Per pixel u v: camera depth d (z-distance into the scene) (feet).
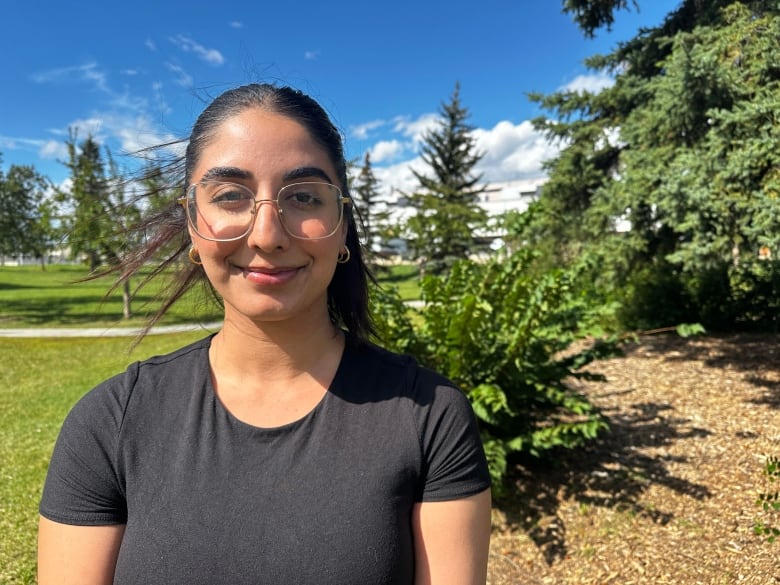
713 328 27.76
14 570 10.14
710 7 21.66
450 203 84.79
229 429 3.15
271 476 3.01
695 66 17.01
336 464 3.04
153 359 3.56
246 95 3.29
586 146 27.37
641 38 25.40
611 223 24.88
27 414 20.35
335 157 3.43
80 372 28.07
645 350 24.84
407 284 82.84
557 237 28.17
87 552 3.05
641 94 24.11
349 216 3.64
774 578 8.86
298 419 3.18
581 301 13.43
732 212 16.76
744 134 16.20
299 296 3.19
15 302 70.03
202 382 3.34
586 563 9.95
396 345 11.62
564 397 12.00
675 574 9.34
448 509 3.16
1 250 67.72
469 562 3.16
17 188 66.39
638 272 27.91
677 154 19.34
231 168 3.08
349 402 3.26
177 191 4.22
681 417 16.31
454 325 10.98
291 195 3.16
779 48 16.40
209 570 2.85
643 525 10.82
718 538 10.18
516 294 11.96
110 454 3.14
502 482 12.30
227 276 3.21
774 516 10.61
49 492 3.14
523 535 10.93
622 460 13.51
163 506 2.97
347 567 2.86
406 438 3.15
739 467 12.82
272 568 2.84
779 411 16.21
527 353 12.34
